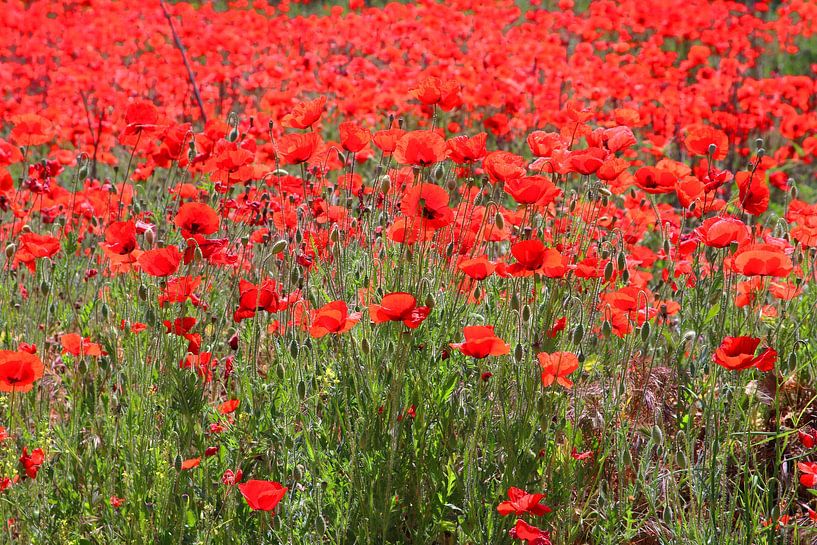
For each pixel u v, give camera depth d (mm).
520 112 9367
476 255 4172
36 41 12016
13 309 5184
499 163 3684
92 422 4043
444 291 4152
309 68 10148
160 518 3475
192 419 3623
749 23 13078
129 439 3656
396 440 3428
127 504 3586
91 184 6723
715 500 3734
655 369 4566
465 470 3479
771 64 15141
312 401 3762
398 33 12672
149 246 4562
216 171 4719
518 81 10227
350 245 4543
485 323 4027
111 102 10039
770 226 7793
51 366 5145
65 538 3445
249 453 3629
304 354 3789
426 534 3520
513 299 3670
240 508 3541
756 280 4309
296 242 4125
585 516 3865
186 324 3734
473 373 3818
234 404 3629
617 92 9508
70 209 6078
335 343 3902
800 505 4016
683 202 4352
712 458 3625
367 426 3459
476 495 3432
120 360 4391
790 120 8867
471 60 10141
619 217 5680
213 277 4797
